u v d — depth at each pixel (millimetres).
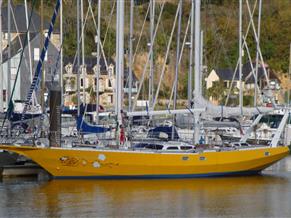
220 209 72875
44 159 86812
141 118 110250
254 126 102875
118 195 79625
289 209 73250
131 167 88125
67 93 194000
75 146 88938
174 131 96812
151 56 120688
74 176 88188
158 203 75625
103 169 87688
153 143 91188
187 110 91312
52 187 84500
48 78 129250
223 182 90312
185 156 89750
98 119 102188
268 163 95188
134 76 194500
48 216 68688
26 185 86625
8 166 94250
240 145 97000
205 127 96625
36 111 106000
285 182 91688
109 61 187375
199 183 88875
